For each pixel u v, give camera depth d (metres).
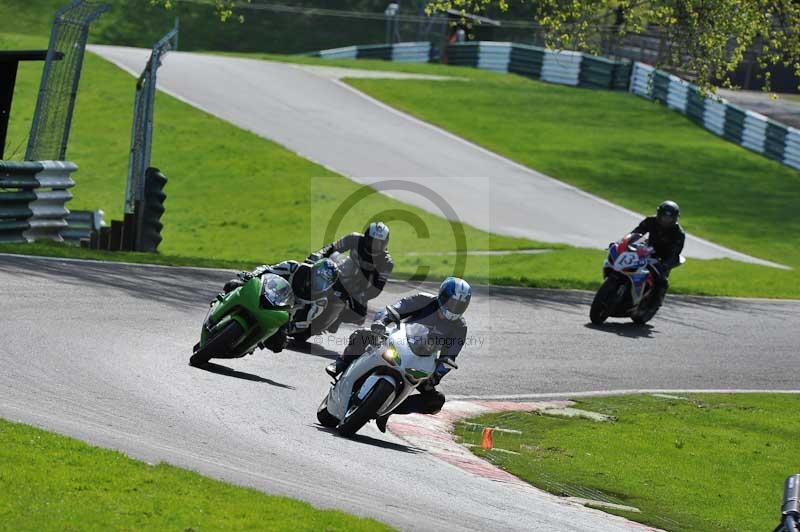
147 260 66.19
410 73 193.88
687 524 29.17
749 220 129.00
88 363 34.88
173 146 136.12
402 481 26.97
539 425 40.56
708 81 100.81
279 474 24.64
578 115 176.62
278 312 35.88
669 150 160.50
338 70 188.50
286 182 125.06
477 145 151.75
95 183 123.88
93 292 50.12
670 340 61.50
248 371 39.44
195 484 21.64
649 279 63.47
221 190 122.50
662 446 39.12
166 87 160.38
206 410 30.98
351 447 30.25
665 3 97.00
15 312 41.81
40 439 22.95
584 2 95.50
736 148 166.88
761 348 61.84
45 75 73.44
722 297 82.31
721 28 95.62
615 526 26.70
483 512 25.02
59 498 19.53
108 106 150.88
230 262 72.00
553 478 32.75
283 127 148.25
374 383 31.47
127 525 18.67
